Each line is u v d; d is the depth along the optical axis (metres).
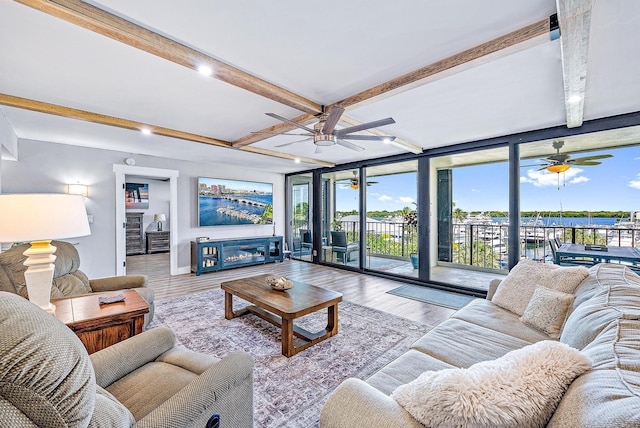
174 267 5.27
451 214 5.14
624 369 0.74
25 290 1.89
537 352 0.88
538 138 3.42
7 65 1.96
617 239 3.44
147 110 2.85
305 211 6.88
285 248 7.18
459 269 5.07
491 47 1.70
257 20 1.51
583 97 2.28
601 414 0.61
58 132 3.47
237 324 2.94
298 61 1.93
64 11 1.34
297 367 2.15
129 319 1.82
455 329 1.83
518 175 3.59
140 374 1.33
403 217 5.33
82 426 0.64
